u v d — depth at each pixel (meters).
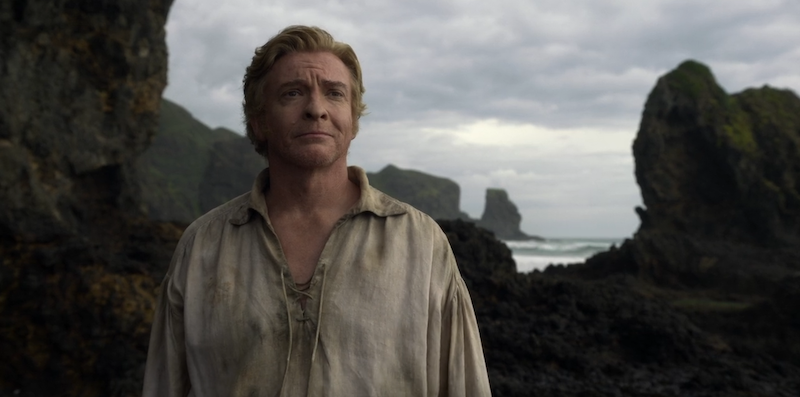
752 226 31.66
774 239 30.80
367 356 1.57
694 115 33.59
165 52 18.22
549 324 12.12
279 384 1.56
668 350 11.43
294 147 1.69
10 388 9.98
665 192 33.47
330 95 1.74
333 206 1.77
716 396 9.84
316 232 1.72
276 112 1.73
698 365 11.27
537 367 10.62
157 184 77.19
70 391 10.15
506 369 10.48
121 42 16.36
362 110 1.86
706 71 35.09
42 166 14.38
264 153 1.91
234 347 1.60
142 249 14.28
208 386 1.63
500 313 12.55
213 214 1.84
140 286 11.25
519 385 9.58
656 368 11.06
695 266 26.20
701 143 33.62
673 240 27.55
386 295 1.63
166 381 1.76
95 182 16.59
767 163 32.22
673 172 33.69
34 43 14.27
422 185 199.75
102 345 10.34
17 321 10.20
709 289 25.42
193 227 1.83
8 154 12.70
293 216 1.75
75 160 15.27
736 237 31.72
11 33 13.48
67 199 15.22
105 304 10.52
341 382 1.55
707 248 27.59
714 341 13.01
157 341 1.81
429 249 1.72
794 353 13.90
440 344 1.75
